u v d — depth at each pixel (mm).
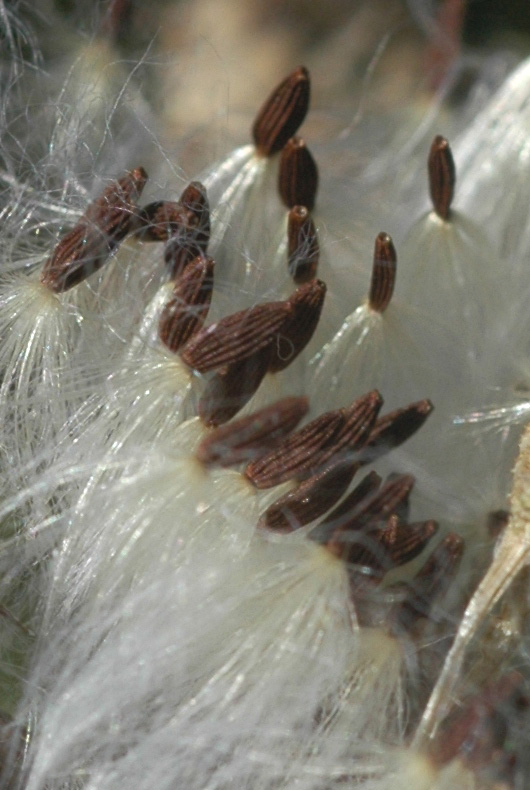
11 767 84
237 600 84
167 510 84
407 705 84
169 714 83
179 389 86
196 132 100
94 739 83
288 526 84
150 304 88
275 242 91
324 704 84
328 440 84
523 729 83
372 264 93
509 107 101
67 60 99
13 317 87
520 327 94
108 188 87
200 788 83
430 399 91
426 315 92
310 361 90
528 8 116
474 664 84
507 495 88
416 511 89
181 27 109
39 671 84
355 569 84
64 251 87
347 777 83
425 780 82
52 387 87
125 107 96
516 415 90
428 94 113
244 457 84
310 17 117
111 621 84
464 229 95
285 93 93
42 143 94
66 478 85
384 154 109
